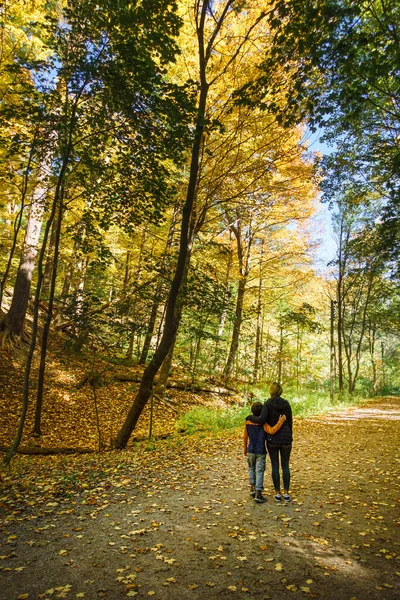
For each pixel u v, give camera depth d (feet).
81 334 37.88
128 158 26.45
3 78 31.78
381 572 11.30
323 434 37.83
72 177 29.43
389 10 23.32
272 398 19.10
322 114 23.21
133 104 23.68
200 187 39.32
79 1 22.49
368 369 153.48
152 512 16.25
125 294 43.57
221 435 37.14
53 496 17.84
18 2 32.27
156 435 37.55
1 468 22.95
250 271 69.87
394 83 30.94
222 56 35.19
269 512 16.44
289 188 43.39
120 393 50.98
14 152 25.96
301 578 10.91
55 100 24.63
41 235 73.46
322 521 15.39
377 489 19.80
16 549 12.34
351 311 115.34
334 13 18.95
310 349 109.81
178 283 29.81
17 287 49.65
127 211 29.50
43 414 39.24
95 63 22.36
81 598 9.66
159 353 30.17
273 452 18.34
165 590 10.16
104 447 32.68
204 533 14.10
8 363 45.16
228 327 71.41
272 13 20.66
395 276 46.39
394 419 50.08
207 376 69.87
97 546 12.78
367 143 40.55
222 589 10.27
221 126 25.68
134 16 21.94
